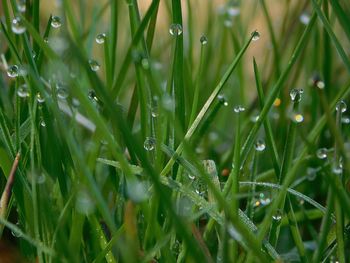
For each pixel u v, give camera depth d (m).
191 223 0.21
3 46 0.33
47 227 0.21
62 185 0.23
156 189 0.19
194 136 0.25
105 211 0.20
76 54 0.19
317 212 0.25
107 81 0.25
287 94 0.31
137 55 0.22
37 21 0.25
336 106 0.24
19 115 0.24
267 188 0.26
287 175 0.22
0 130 0.23
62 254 0.20
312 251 0.25
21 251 0.22
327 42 0.31
